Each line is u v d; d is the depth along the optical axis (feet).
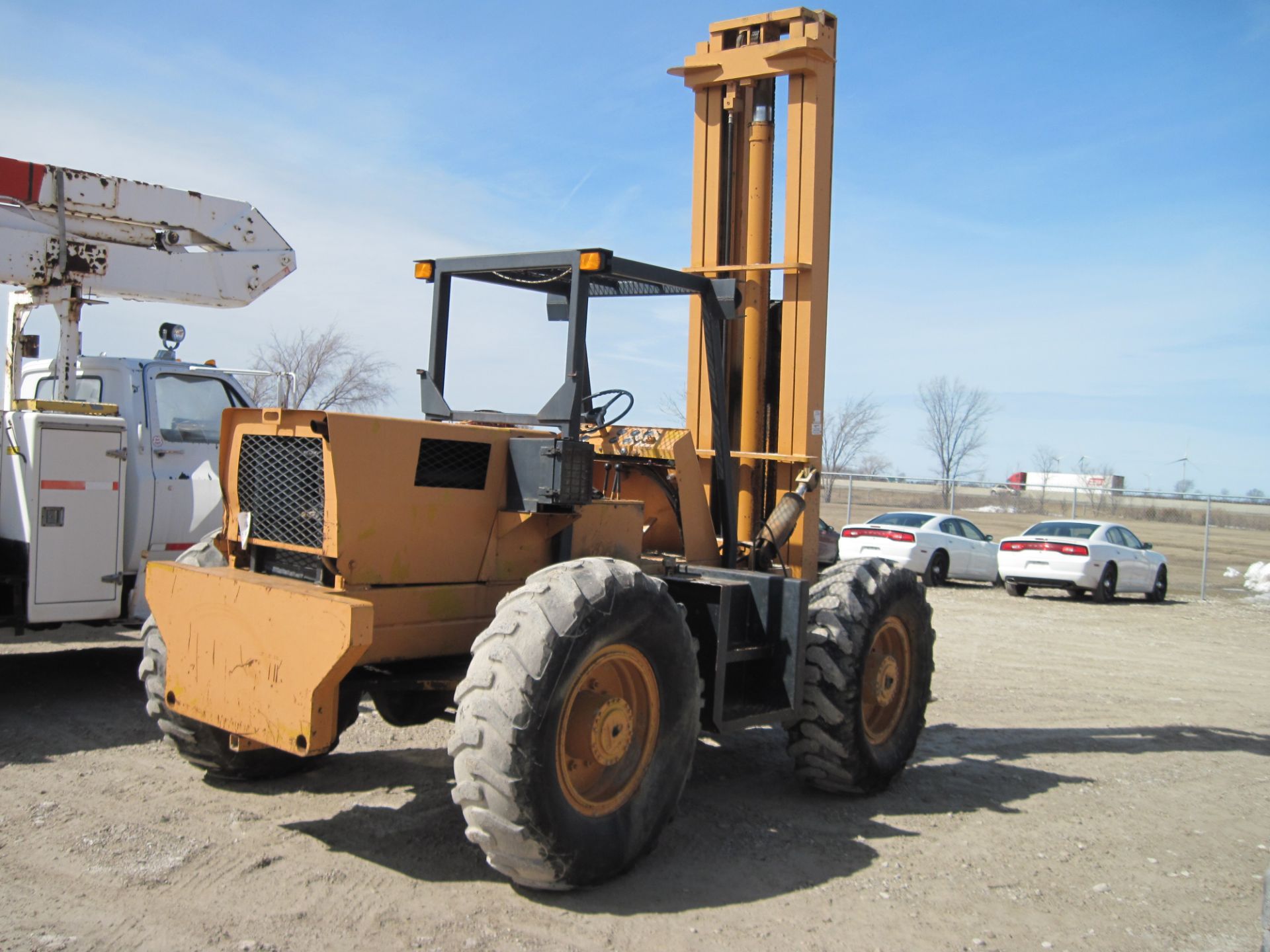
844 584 18.25
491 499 14.90
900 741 19.20
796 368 20.61
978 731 24.40
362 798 16.44
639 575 13.66
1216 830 17.56
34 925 11.48
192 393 25.48
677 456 17.75
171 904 12.21
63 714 21.09
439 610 14.40
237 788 16.72
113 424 22.13
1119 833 17.13
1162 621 48.06
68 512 21.49
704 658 16.22
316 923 11.87
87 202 25.36
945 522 60.49
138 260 25.80
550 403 14.78
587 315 14.87
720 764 20.22
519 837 12.09
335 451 13.14
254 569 14.75
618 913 12.62
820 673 17.31
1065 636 41.55
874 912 13.20
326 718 12.57
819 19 20.70
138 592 23.34
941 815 17.61
